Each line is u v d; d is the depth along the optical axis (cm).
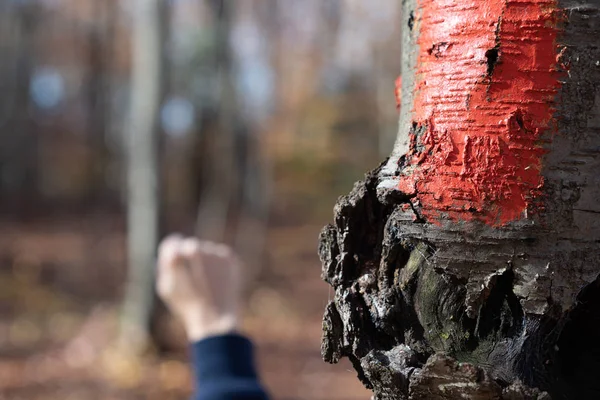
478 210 98
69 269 1240
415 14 111
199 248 182
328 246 114
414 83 109
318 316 975
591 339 107
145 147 788
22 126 2328
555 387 103
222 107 1302
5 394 628
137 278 772
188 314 179
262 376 696
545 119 97
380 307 107
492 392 92
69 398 617
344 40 1517
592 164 97
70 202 2192
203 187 1438
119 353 746
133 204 791
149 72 777
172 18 884
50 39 2533
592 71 98
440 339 103
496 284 100
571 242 96
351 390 661
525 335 99
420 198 102
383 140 1473
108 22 2400
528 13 99
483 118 99
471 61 101
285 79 1499
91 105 2445
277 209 1900
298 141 1529
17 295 1022
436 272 103
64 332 848
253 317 955
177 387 667
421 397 97
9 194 2155
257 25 1312
